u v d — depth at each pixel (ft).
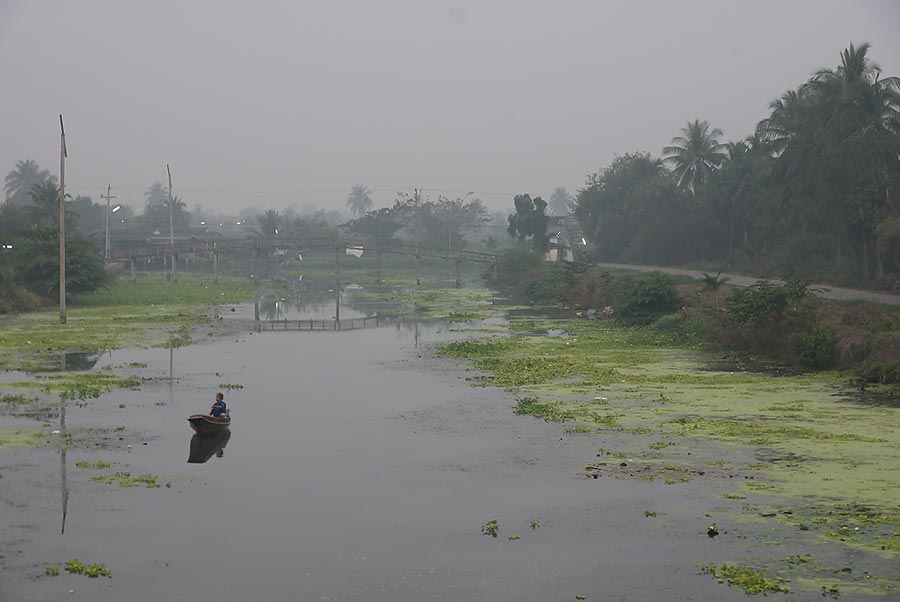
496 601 44.93
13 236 287.48
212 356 139.74
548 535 54.29
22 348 146.72
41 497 61.87
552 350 146.82
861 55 218.38
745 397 99.60
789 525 55.11
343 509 59.62
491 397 102.06
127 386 108.58
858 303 137.90
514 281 331.57
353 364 131.03
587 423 86.53
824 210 217.77
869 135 201.16
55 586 46.83
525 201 417.08
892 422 84.84
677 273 265.13
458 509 59.52
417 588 46.52
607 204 405.18
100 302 248.93
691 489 63.26
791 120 240.94
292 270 479.41
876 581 46.39
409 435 81.87
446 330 184.75
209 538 53.93
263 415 91.35
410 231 619.67
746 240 309.22
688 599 44.88
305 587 46.65
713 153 364.79
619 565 49.47
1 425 85.05
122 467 70.08
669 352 142.41
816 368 119.96
